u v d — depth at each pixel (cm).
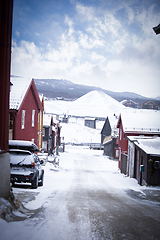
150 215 588
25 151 1087
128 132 2644
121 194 1044
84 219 518
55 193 951
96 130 9388
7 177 603
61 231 427
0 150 573
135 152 1923
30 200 734
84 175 2298
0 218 445
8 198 582
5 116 626
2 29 591
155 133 2675
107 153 4953
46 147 3878
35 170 1077
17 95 1927
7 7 618
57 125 5503
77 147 7081
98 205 706
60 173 2344
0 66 591
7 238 372
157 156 1341
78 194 970
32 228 432
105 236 411
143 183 1485
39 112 2994
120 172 2777
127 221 517
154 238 413
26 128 2212
